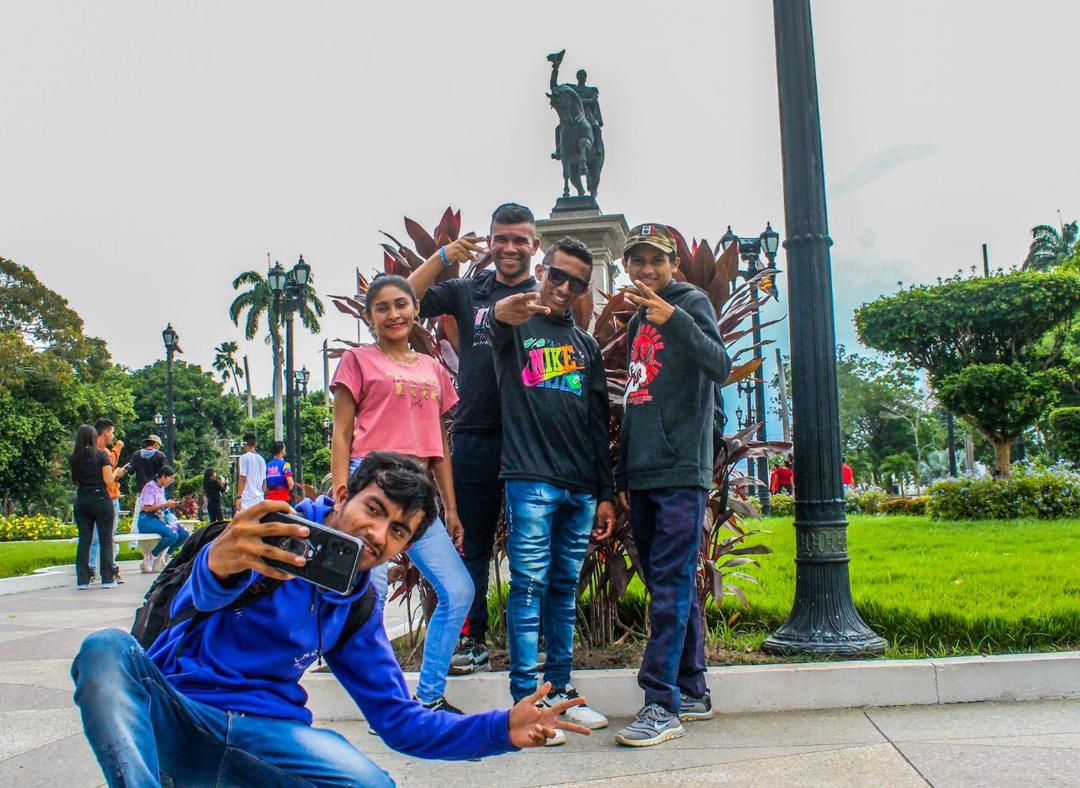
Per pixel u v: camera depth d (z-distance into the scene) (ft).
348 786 5.51
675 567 10.87
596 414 12.01
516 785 9.11
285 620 5.63
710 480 11.34
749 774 9.11
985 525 36.91
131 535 38.45
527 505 11.18
